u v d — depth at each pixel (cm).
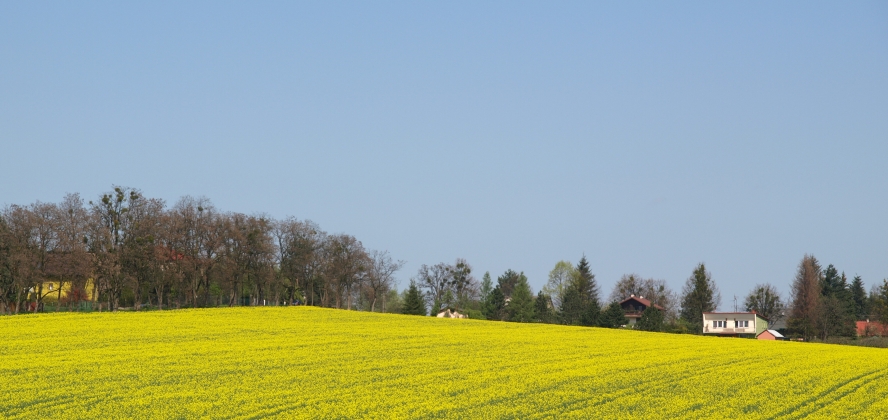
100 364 4162
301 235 10850
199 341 5253
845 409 3262
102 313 7100
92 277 8588
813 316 11744
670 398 3447
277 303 10938
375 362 4394
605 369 4247
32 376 3784
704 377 4009
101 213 9094
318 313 8200
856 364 4616
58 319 6500
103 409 3100
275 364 4259
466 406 3244
